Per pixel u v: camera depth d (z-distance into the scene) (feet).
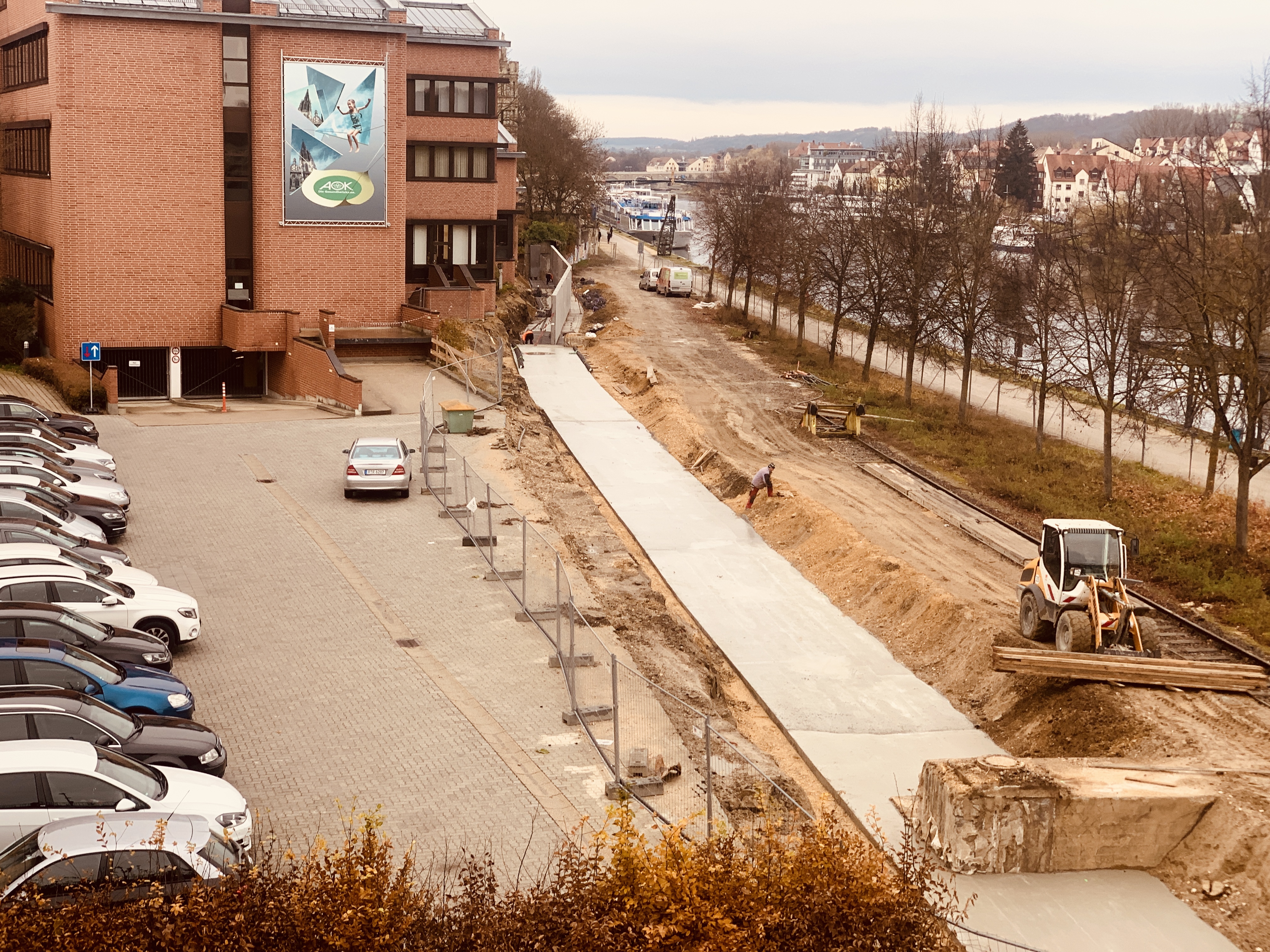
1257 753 66.08
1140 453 154.81
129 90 151.84
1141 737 68.74
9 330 156.35
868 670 87.20
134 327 157.17
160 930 34.68
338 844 49.52
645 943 36.17
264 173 159.63
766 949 36.29
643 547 110.63
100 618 66.23
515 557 90.43
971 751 75.10
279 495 104.53
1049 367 171.53
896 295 184.75
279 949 35.17
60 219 151.84
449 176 193.57
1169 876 57.36
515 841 50.83
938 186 185.57
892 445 150.10
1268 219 107.04
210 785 48.42
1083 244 160.66
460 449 122.72
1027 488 128.88
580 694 67.05
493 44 191.11
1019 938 51.70
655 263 384.06
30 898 35.99
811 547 110.32
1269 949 51.29
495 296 204.13
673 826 43.32
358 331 167.94
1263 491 135.95
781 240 240.53
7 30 175.94
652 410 162.30
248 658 69.92
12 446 95.35
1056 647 79.20
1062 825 57.72
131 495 102.22
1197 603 95.81
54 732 49.14
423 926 36.88
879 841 62.49
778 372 196.65
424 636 75.00
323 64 159.84
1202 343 109.70
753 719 79.25
